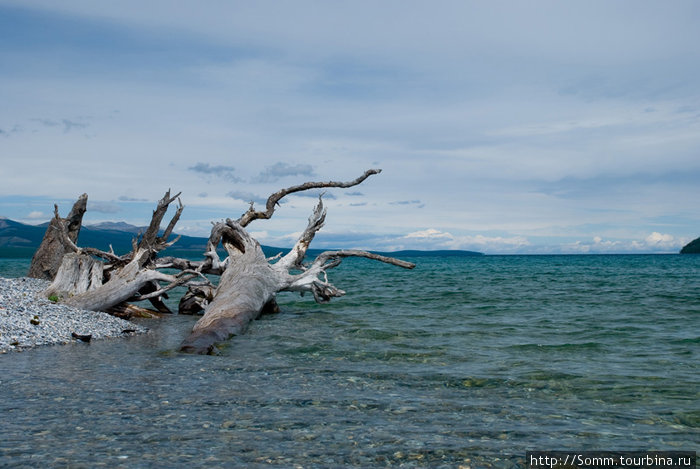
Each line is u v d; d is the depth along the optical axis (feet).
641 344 40.68
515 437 19.17
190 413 21.56
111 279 58.95
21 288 61.00
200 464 16.03
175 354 36.17
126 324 50.80
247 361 34.01
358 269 250.37
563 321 55.42
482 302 78.28
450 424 20.62
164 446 17.58
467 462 16.70
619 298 83.71
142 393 24.81
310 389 26.18
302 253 73.77
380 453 17.35
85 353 36.14
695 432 19.95
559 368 31.71
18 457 16.33
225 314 48.96
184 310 66.33
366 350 38.34
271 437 18.75
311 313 65.41
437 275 176.35
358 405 23.24
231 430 19.45
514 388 26.76
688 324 52.60
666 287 109.09
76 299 55.26
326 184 79.71
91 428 19.36
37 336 40.57
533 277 158.10
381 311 67.00
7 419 20.33
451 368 31.78
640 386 27.17
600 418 21.65
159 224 65.87
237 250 73.51
